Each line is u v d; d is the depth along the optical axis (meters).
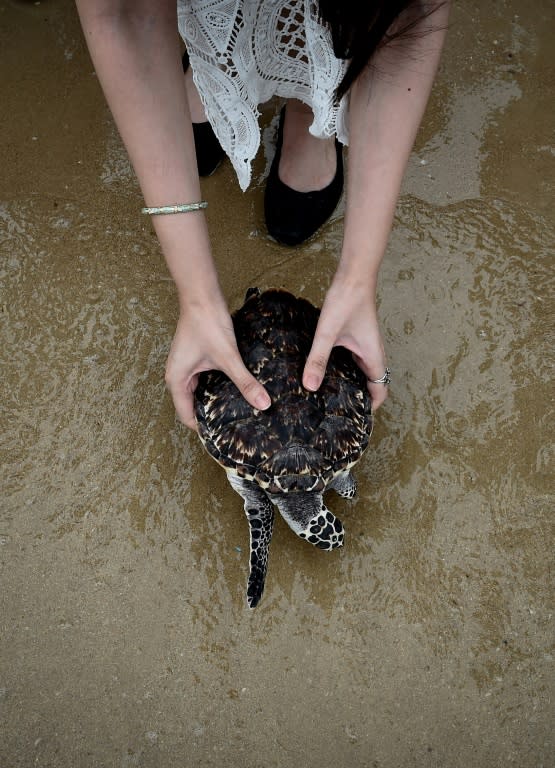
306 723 0.84
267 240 1.07
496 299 1.04
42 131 1.14
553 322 1.02
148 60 0.70
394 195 0.77
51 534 0.92
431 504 0.93
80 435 0.96
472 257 1.06
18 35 1.20
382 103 0.75
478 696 0.85
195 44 0.80
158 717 0.84
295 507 0.84
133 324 1.02
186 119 0.74
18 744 0.83
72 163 1.12
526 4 1.23
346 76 0.71
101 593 0.89
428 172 1.11
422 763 0.83
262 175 1.11
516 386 0.99
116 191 1.10
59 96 1.16
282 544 0.91
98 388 0.99
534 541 0.92
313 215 1.05
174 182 0.74
